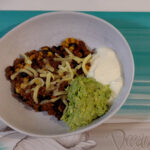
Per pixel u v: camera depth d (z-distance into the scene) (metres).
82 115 0.26
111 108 0.27
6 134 0.30
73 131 0.26
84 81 0.27
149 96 0.31
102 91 0.27
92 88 0.27
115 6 0.34
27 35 0.31
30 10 0.34
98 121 0.25
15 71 0.30
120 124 0.30
